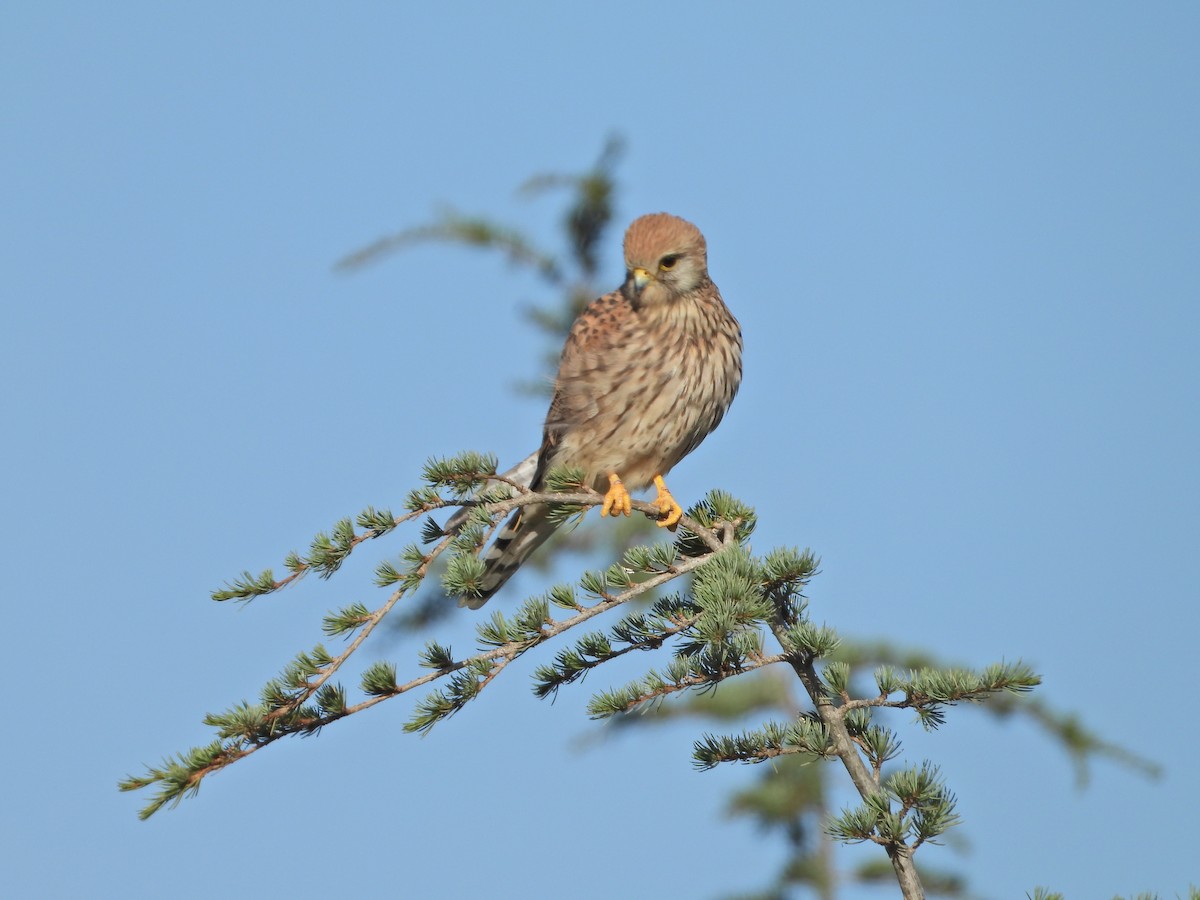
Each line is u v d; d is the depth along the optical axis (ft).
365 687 28.53
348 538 31.53
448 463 34.19
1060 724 45.09
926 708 28.58
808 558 31.17
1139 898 23.59
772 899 47.62
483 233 61.31
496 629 29.91
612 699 29.63
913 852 26.55
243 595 30.86
